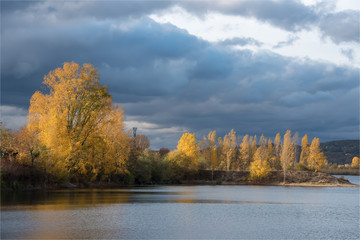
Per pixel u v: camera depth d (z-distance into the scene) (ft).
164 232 109.70
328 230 120.67
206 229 116.47
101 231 107.86
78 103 262.06
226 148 567.59
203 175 500.33
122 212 146.41
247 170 531.91
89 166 315.17
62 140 250.98
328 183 462.60
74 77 264.31
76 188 269.64
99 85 270.67
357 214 162.91
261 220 137.49
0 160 224.94
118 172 354.54
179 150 482.28
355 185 462.60
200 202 197.16
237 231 114.93
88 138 267.59
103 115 271.49
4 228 107.24
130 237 101.86
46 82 260.21
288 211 167.32
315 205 199.93
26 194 200.95
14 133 258.57
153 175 422.82
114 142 321.93
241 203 198.18
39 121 257.75
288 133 507.30
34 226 110.83
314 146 518.78
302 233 114.83
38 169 242.37
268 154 612.70
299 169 510.58
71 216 130.82
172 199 209.77
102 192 245.45
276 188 381.81
